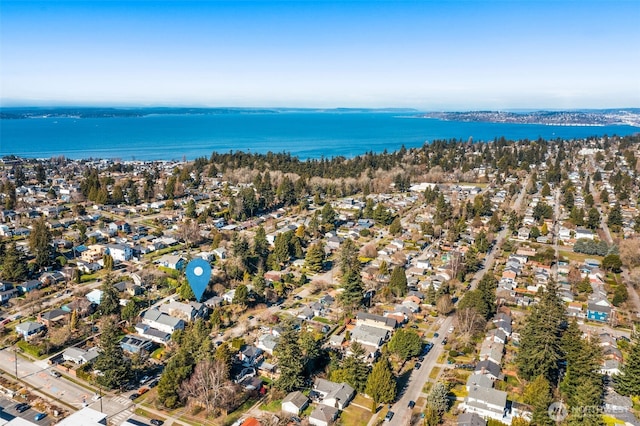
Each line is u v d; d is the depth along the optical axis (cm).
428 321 10200
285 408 7050
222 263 12875
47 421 6625
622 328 9981
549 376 7825
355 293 10369
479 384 7438
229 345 8825
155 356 8506
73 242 14275
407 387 7738
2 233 14738
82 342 8825
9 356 8325
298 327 9594
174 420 6806
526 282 12294
